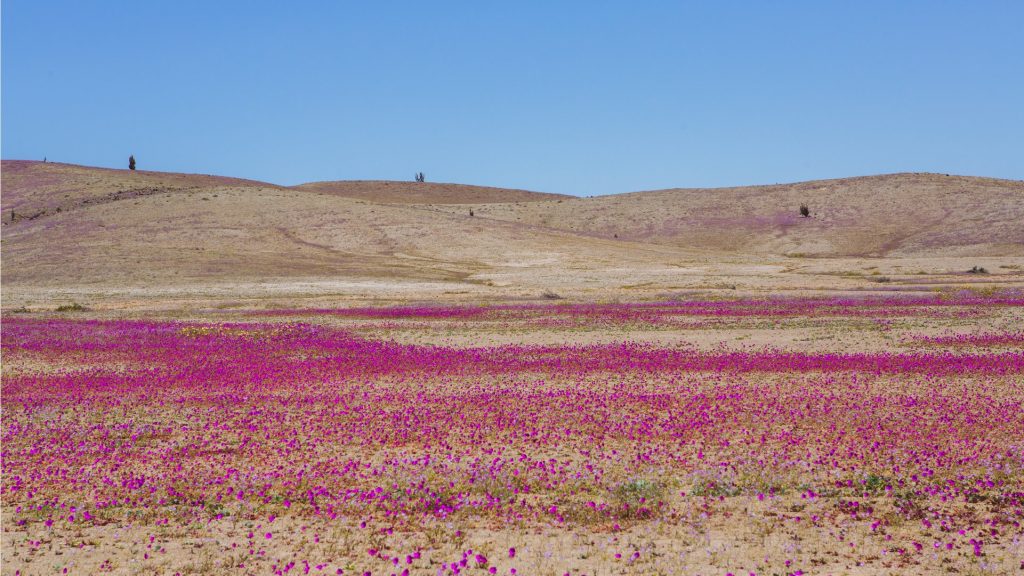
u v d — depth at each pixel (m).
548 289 65.50
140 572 9.19
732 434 15.44
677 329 36.75
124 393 21.69
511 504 11.42
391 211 123.25
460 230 110.69
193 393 21.62
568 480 12.42
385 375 24.55
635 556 9.25
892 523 10.23
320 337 35.62
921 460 13.15
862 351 27.77
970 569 8.70
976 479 11.95
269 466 13.83
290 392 21.64
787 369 23.81
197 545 10.09
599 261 91.56
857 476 12.28
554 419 17.16
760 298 52.47
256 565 9.39
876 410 17.34
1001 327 33.59
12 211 124.81
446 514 10.97
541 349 30.30
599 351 29.27
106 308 54.75
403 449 14.88
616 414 17.53
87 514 11.37
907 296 50.88
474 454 14.35
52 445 15.61
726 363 25.30
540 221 148.75
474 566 9.10
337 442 15.52
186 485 12.68
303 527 10.67
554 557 9.37
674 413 17.48
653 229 139.75
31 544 10.17
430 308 50.50
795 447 14.29
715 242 129.38
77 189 139.00
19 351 31.12
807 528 10.14
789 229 131.75
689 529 10.23
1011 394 18.94
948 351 27.08
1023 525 10.02
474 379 23.44
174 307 54.69
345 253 97.06
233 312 50.09
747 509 10.92
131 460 14.45
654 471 12.90
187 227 107.19
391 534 10.35
